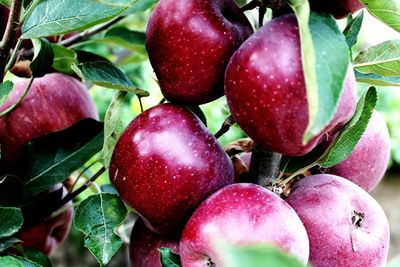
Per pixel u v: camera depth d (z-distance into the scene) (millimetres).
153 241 569
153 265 564
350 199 551
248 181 563
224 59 537
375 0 525
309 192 549
